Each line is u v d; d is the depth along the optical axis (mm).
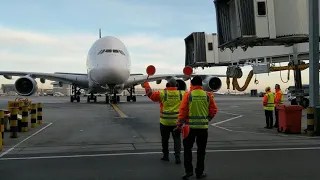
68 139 10727
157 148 9133
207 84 32406
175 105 7387
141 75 34562
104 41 29484
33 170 6648
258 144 9711
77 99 37469
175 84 7473
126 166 6988
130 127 13867
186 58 35969
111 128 13531
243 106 29547
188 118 6141
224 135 11609
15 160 7617
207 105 6055
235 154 8195
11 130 11117
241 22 17562
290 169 6574
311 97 11727
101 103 33938
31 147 9320
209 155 8078
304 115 18766
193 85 6121
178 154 7277
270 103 13594
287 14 17875
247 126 14430
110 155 8180
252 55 30062
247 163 7156
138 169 6723
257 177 5992
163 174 6328
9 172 6488
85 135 11578
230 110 24203
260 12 17703
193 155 8148
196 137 6098
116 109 24375
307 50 23828
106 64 27453
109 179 5969
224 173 6312
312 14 11711
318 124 11469
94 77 28688
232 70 30922
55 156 8062
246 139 10688
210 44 33469
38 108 15164
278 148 9008
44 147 9320
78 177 6109
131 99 38312
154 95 7348
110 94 32031
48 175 6258
